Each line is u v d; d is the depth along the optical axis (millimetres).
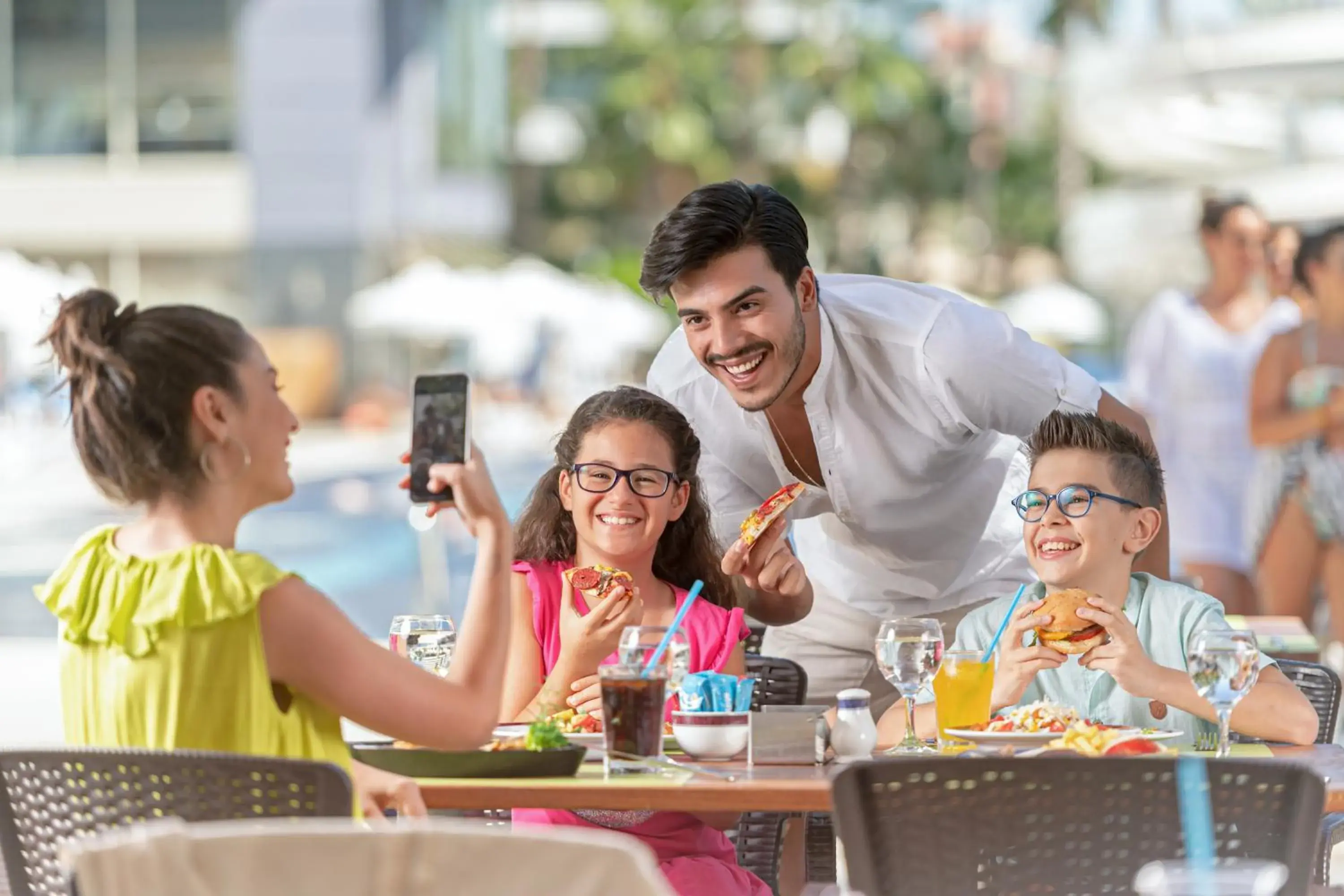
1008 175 44156
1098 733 2941
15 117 32188
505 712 3693
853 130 43250
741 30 42594
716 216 3699
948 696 3109
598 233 43844
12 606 14391
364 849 1802
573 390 34469
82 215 32281
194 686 2576
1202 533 8438
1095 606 3193
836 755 3049
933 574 4746
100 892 1815
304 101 32250
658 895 1752
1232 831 2246
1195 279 24984
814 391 4199
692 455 3879
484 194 34812
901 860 2281
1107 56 14016
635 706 2912
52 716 8688
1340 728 6918
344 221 32438
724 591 4008
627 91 42031
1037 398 4281
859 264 43656
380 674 2631
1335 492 7781
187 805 2328
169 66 32188
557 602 3789
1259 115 14773
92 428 2635
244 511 2717
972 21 43875
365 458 27344
